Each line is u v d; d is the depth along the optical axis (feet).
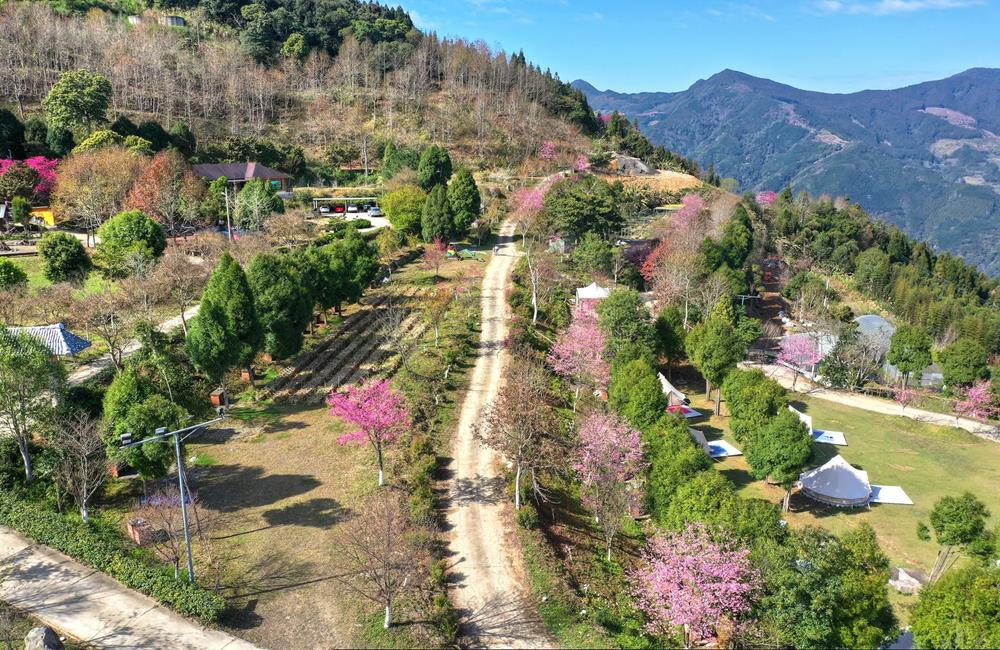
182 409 122.83
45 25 439.63
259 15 566.77
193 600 97.35
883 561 94.12
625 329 196.54
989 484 166.61
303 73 547.49
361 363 190.90
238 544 113.19
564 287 271.28
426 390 169.27
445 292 233.55
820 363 241.14
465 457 142.72
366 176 422.82
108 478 131.64
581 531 128.36
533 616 98.94
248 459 141.79
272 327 172.24
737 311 257.34
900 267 405.39
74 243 216.54
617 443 132.98
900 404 219.41
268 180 347.77
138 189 272.31
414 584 102.37
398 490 127.44
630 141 551.59
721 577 92.84
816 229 457.68
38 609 97.45
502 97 557.74
